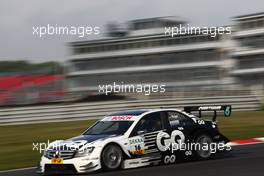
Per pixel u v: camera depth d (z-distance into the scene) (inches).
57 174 765.9
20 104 2194.9
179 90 2770.7
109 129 800.3
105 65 4124.0
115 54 4175.7
